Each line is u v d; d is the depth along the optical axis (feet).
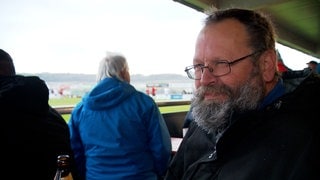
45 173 3.47
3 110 3.18
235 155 2.25
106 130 4.64
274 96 2.38
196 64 2.50
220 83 2.33
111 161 4.69
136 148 4.72
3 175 3.15
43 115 3.59
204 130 2.71
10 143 3.18
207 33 2.42
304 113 2.06
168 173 3.16
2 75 3.57
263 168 1.97
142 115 4.72
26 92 3.37
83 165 5.12
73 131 5.04
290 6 15.84
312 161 1.79
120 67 4.93
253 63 2.31
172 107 9.00
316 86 2.13
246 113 2.27
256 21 2.37
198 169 2.53
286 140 1.98
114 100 4.59
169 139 5.08
